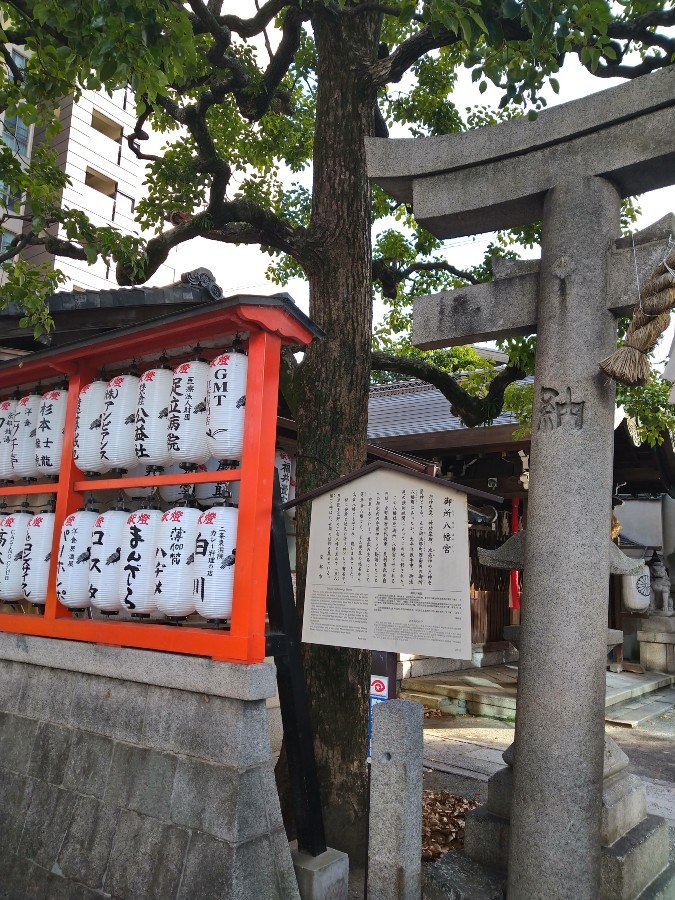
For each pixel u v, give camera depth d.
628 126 3.54
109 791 3.68
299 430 5.24
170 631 3.65
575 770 3.26
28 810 4.01
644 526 17.72
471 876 3.86
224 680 3.34
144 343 4.12
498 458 12.28
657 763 7.85
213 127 8.54
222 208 5.67
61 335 5.82
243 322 3.63
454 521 3.62
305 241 5.37
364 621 3.79
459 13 3.53
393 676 3.84
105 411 4.29
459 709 9.95
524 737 3.41
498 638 12.97
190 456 3.89
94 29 3.40
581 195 3.66
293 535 7.14
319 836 3.89
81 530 4.25
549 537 3.47
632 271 3.49
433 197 4.14
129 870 3.42
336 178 5.47
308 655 4.84
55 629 4.24
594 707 3.32
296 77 8.79
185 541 3.76
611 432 3.57
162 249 6.15
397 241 8.65
